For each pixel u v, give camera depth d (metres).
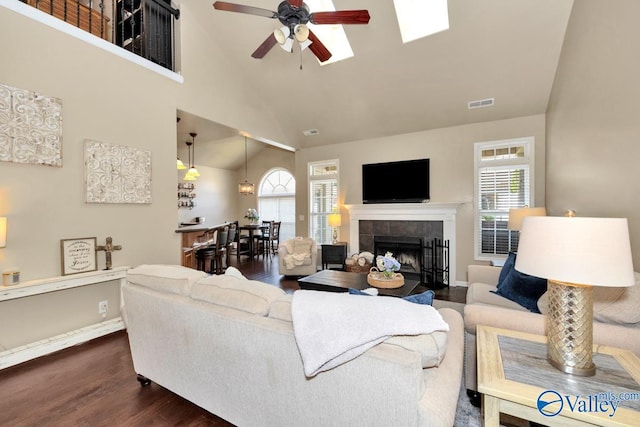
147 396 1.91
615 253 1.07
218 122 4.29
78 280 2.66
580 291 1.16
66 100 2.68
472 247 4.60
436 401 1.00
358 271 4.87
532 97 3.90
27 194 2.47
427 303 1.47
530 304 2.19
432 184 4.91
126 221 3.17
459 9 3.14
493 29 3.25
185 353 1.62
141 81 3.29
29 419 1.70
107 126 2.98
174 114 3.65
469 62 3.68
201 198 8.68
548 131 3.90
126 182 3.13
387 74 4.13
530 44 3.29
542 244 1.18
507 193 4.39
